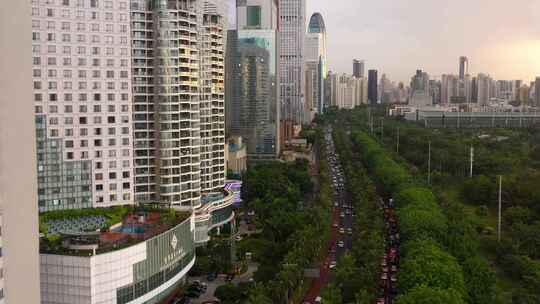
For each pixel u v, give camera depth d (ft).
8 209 517.96
